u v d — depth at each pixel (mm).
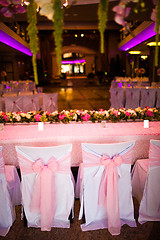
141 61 17547
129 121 3639
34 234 2279
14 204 2580
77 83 20469
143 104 7215
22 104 5633
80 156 2941
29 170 2166
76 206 2748
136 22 12000
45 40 22359
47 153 2104
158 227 2346
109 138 2850
